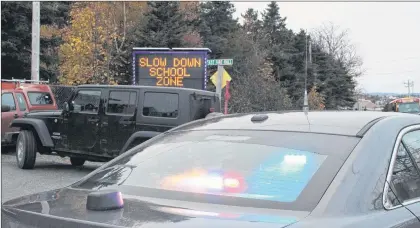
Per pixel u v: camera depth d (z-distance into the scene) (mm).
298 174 2785
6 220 2744
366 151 2902
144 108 10312
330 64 68312
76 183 3354
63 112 11305
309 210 2500
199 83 20500
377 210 2695
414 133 3480
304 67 57125
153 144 3652
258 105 27734
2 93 14148
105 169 3463
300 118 3477
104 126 10703
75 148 11133
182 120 10039
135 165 3332
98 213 2473
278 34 64188
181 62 20641
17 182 10023
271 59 51438
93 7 29828
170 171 3135
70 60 28203
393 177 2975
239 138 3307
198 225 2291
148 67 20859
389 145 3086
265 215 2445
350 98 70438
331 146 2953
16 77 29391
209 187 2848
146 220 2355
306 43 60844
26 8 26797
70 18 33031
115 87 10680
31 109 14750
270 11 65062
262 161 2984
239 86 28172
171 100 10180
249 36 51719
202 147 3330
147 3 36469
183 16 38500
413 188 3162
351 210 2549
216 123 3713
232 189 2783
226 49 46000
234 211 2516
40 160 13812
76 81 27562
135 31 34562
